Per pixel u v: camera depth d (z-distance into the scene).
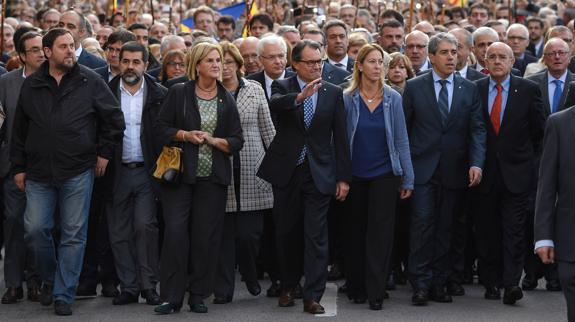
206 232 27.98
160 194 29.41
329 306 29.22
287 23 51.94
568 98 29.48
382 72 29.16
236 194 29.59
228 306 29.25
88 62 34.78
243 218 30.02
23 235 29.97
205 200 28.00
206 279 28.25
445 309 29.22
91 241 30.72
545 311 29.12
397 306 29.50
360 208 29.27
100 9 60.38
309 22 41.69
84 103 28.33
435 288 30.27
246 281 30.56
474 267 35.53
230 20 43.25
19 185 28.64
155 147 29.45
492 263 30.84
